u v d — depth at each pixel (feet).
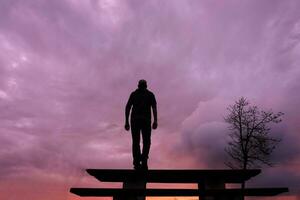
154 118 19.63
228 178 17.37
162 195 15.34
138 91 20.08
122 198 15.99
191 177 17.15
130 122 19.43
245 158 55.16
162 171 16.21
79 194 15.47
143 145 18.92
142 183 17.08
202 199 16.60
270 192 15.17
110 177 17.28
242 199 16.22
